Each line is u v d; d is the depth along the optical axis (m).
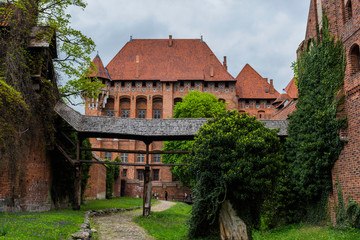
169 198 58.22
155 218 20.86
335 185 15.48
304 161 17.17
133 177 59.78
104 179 40.25
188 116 45.31
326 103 16.17
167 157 43.84
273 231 17.36
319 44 17.58
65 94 24.02
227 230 13.89
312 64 17.78
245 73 73.06
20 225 10.98
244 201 14.24
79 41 23.61
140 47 72.75
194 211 14.66
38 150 18.66
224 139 13.83
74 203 21.08
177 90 66.69
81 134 21.38
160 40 73.88
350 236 12.74
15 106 15.11
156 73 68.31
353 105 14.57
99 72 64.12
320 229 15.30
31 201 17.75
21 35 17.94
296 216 18.36
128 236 14.66
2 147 14.82
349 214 14.31
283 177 18.73
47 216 14.31
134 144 60.94
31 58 18.70
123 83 66.94
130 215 23.55
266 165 13.65
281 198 18.19
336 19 16.25
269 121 21.42
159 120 22.20
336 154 15.43
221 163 13.75
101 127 21.17
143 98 67.62
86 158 26.98
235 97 66.56
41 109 18.56
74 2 22.83
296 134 18.75
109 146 60.78
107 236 14.42
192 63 69.88
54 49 22.33
